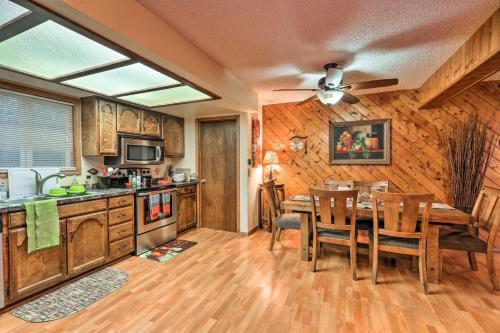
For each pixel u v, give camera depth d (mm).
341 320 1955
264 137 4879
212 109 3967
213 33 2201
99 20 1487
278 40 2334
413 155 3945
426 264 2545
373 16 1953
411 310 2082
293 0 1758
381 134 4090
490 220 2443
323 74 3205
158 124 4102
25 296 2178
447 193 3777
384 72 3178
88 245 2689
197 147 4621
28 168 2750
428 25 2080
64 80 2549
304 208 2961
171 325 1906
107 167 3549
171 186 3893
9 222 2064
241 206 4273
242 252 3406
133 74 2393
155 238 3576
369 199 3154
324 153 4480
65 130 3158
